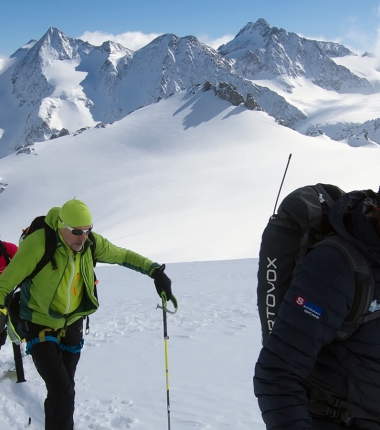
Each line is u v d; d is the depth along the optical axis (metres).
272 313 2.32
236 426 4.16
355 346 2.13
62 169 127.00
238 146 130.62
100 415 4.54
